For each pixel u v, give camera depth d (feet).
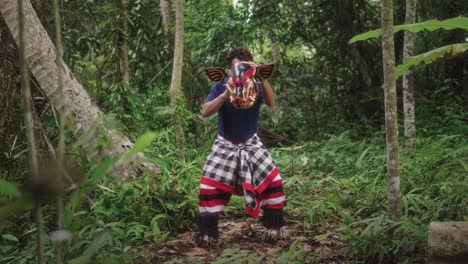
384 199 15.31
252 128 12.34
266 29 33.58
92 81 20.59
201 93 31.30
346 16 33.88
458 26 11.20
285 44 34.88
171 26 28.07
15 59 15.61
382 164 19.90
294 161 22.99
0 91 15.35
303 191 17.76
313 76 35.76
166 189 14.75
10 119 15.46
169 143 17.65
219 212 12.32
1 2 14.21
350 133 31.27
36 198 1.37
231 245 12.56
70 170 1.75
